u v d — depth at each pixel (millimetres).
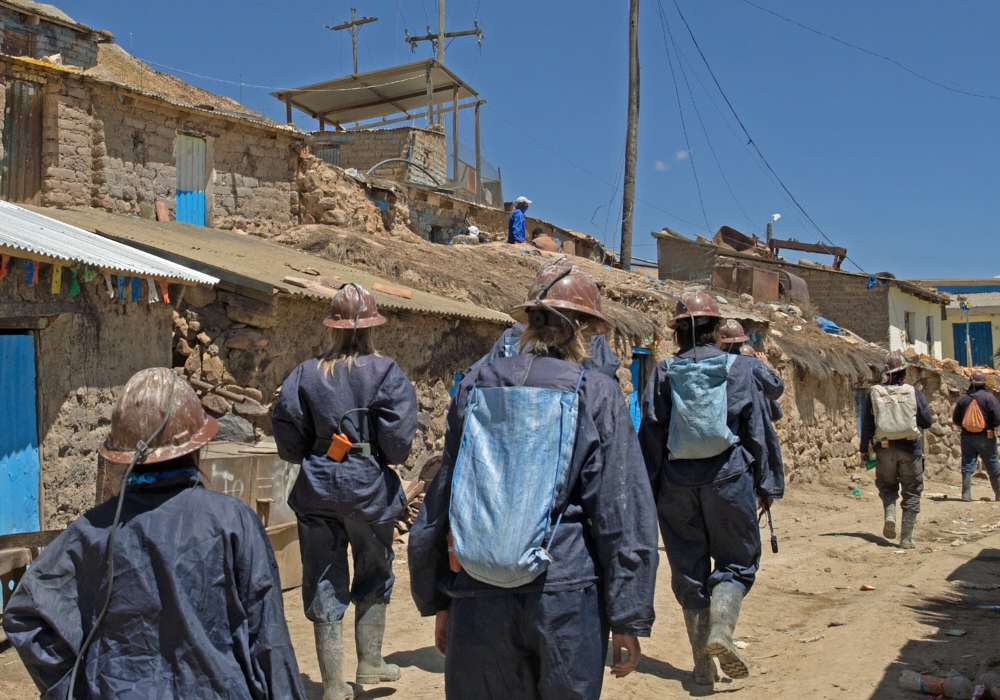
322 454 3967
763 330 14742
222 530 2086
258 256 10062
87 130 11102
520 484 2387
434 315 9492
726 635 4066
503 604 2387
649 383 4535
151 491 2117
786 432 14719
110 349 6473
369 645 4180
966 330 35719
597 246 25547
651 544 2477
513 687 2432
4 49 16406
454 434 2643
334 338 4117
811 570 7750
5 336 5582
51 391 5895
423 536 2580
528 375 2592
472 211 20812
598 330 2861
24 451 5703
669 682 4535
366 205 15555
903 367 9148
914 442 8906
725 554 4418
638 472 2539
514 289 13164
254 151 13703
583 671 2371
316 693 4176
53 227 6930
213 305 7773
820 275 25484
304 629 5352
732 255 24953
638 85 21734
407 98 25109
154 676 1962
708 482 4309
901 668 4496
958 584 6734
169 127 12367
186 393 2229
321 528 3975
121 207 11516
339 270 10766
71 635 1977
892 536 9109
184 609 1990
